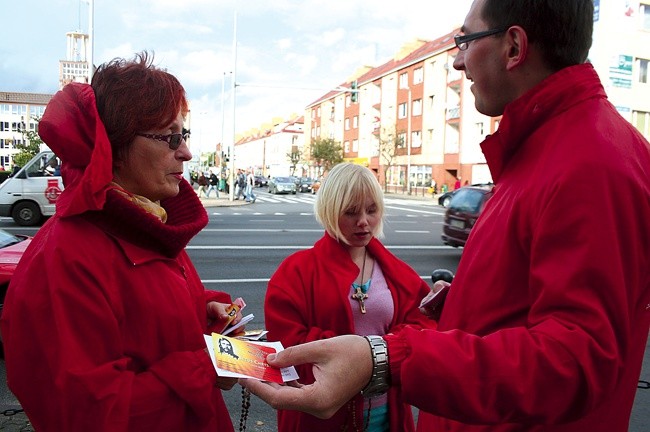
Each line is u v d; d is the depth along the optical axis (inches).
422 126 1868.8
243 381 47.9
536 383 37.9
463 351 40.1
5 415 138.9
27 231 513.0
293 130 3659.0
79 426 48.6
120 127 57.1
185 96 61.4
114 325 51.8
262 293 282.0
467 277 52.1
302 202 1242.6
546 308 41.0
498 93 53.4
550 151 46.2
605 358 38.0
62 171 57.0
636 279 40.8
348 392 41.3
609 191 40.6
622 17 1165.1
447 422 55.7
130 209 54.9
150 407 52.2
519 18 49.3
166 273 59.2
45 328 49.6
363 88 2379.4
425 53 1830.7
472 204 398.3
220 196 1401.3
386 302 89.7
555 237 41.4
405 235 572.4
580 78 48.6
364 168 91.2
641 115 1210.6
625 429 47.4
